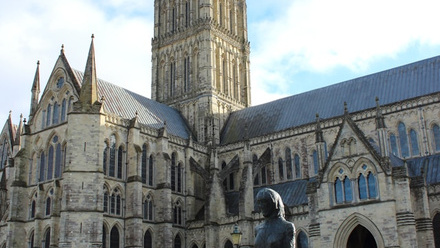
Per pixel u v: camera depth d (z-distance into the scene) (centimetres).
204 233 10069
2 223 10119
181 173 10762
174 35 13162
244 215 9200
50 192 9275
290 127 10575
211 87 12175
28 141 9912
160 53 13388
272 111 11644
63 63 9869
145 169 9919
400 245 6569
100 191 8594
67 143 8756
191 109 12344
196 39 12681
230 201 10625
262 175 10688
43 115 9919
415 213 6981
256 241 2400
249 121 11912
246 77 13588
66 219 8319
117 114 10075
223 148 11425
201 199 11112
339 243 7025
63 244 8219
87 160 8650
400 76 9950
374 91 10081
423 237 6862
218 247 9612
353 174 7119
